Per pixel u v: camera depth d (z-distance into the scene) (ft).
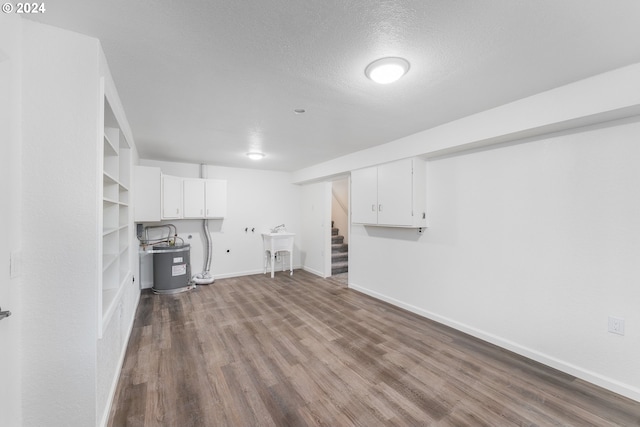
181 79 6.38
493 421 5.55
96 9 4.22
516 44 5.05
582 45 5.07
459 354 8.21
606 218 6.72
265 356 8.09
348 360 7.88
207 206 16.03
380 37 4.88
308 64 5.76
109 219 7.68
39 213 4.56
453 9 4.17
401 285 12.26
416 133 10.45
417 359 7.93
